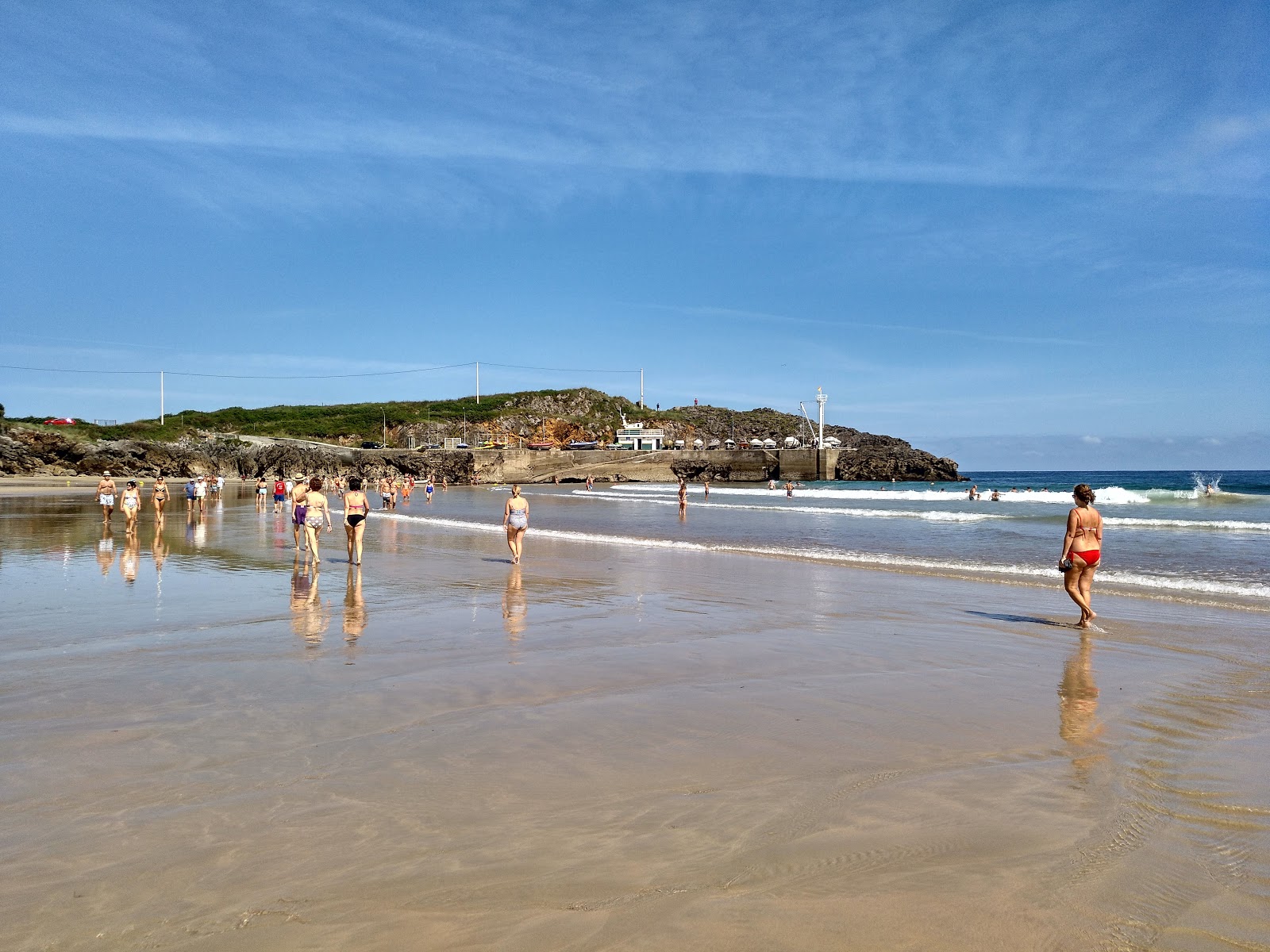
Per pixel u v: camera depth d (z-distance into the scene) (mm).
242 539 21547
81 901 3086
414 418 157000
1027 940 2832
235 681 6723
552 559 17312
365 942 2791
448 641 8539
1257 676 7133
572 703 6117
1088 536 9641
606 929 2877
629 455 115875
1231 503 44938
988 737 5328
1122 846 3611
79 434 105438
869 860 3453
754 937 2830
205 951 2746
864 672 7246
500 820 3865
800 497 57531
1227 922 2969
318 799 4121
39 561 15891
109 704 5938
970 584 13453
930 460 116312
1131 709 6039
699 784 4391
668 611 10648
